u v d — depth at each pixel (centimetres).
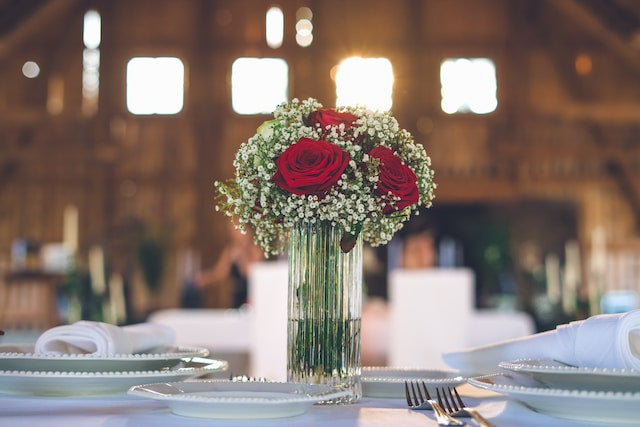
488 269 1156
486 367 138
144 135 1456
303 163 118
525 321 390
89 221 1436
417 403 116
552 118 1453
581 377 103
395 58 1468
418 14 1469
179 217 1438
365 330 379
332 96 1462
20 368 125
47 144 1445
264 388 115
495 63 1469
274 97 1466
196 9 1473
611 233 1433
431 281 339
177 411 104
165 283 1402
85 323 128
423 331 341
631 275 1422
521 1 1455
